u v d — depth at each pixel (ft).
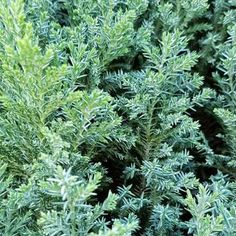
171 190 4.41
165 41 4.28
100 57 4.63
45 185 3.11
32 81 3.38
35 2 4.81
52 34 4.48
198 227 3.51
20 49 3.12
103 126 3.91
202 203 3.46
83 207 3.54
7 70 3.39
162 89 4.58
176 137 4.69
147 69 4.54
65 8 5.41
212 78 5.82
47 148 3.86
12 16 3.44
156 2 5.39
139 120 4.55
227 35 5.92
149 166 4.28
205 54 5.67
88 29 4.62
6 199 3.68
